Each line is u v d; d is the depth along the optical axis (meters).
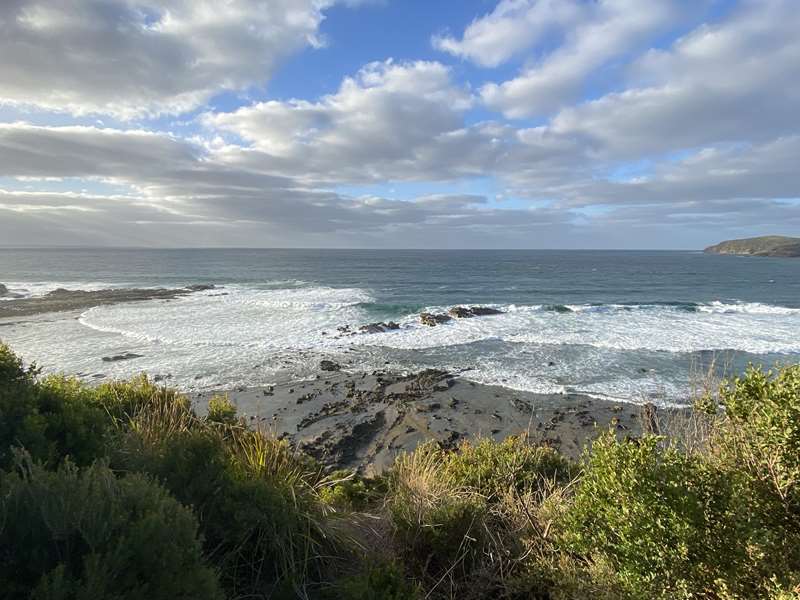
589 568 2.90
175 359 15.73
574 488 4.02
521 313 26.25
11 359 4.21
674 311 27.12
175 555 1.92
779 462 2.63
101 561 1.75
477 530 3.61
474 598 3.06
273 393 12.51
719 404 3.51
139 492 2.12
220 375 14.04
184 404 6.09
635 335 19.56
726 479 2.67
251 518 2.93
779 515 2.61
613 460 2.89
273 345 17.88
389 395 12.35
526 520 3.75
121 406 5.45
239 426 5.11
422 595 2.98
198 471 3.13
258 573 2.79
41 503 1.86
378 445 9.59
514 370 14.70
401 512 3.71
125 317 24.00
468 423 10.66
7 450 2.95
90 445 3.35
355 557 3.30
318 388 12.92
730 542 2.46
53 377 5.00
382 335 19.70
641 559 2.57
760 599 2.36
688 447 3.66
